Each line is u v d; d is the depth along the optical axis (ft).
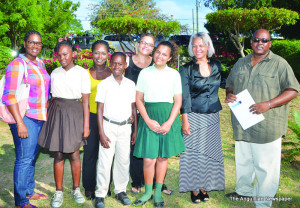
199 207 10.11
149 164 9.63
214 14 45.21
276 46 39.86
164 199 10.65
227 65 50.52
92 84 9.87
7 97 8.36
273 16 40.32
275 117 8.95
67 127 9.16
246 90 9.23
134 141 10.24
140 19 42.29
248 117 9.16
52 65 25.57
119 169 10.04
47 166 13.52
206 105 9.74
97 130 9.93
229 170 13.50
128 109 9.62
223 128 20.38
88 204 10.03
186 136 10.01
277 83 8.88
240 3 52.60
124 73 10.62
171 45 9.25
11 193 10.63
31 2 67.92
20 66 8.54
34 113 8.89
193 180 10.02
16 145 9.00
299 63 36.65
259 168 9.46
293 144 15.48
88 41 57.41
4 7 65.10
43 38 82.74
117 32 44.47
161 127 9.17
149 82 9.31
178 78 9.45
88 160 9.97
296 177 12.82
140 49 10.20
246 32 50.06
